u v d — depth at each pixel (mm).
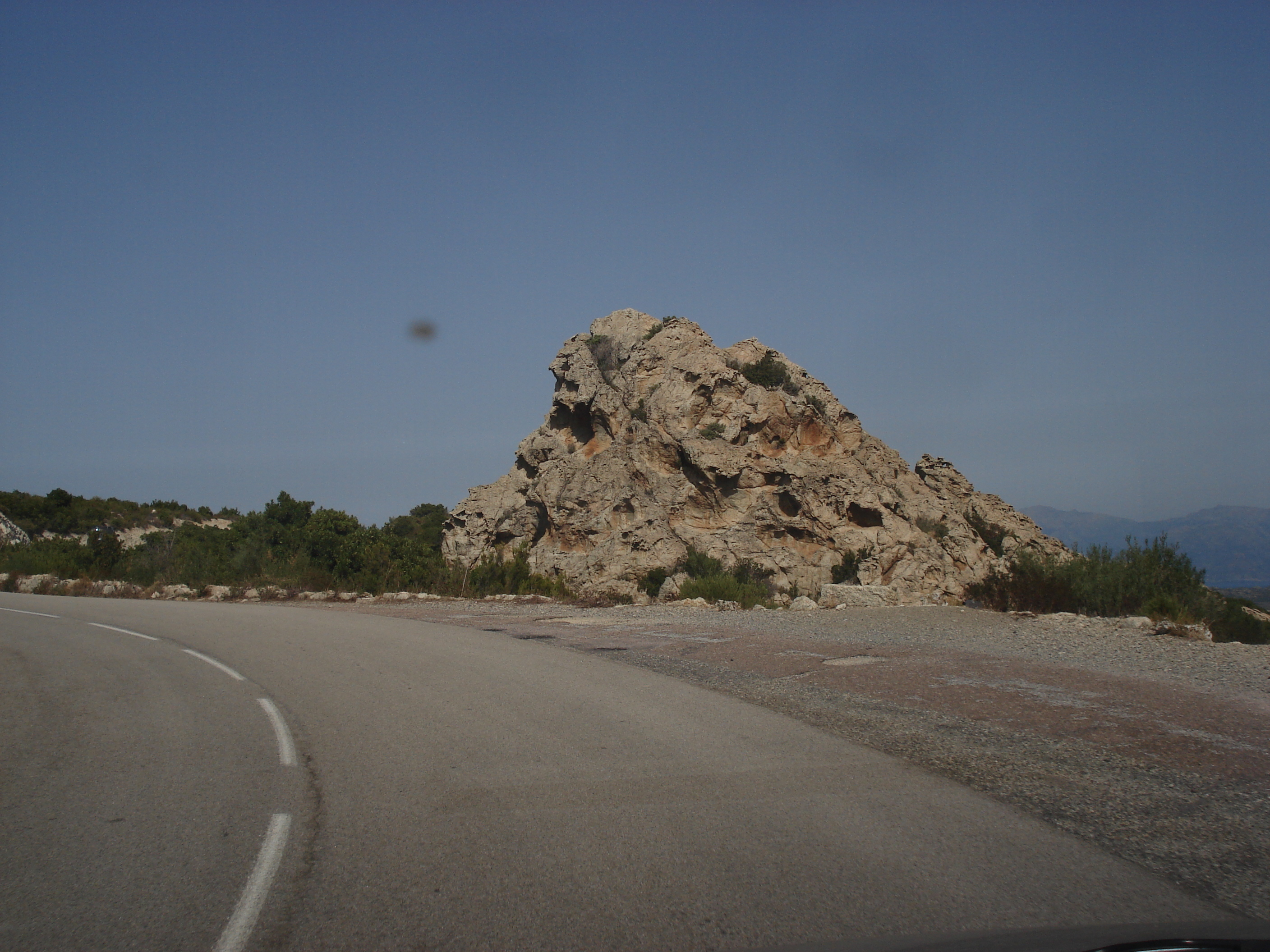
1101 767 7230
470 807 6125
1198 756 7574
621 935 4160
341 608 23562
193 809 6129
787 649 14391
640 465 41031
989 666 12469
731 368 44594
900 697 10195
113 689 10914
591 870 4973
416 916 4387
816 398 43969
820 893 4652
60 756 7617
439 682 11242
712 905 4496
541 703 9781
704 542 38719
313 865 5074
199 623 18812
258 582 29844
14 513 57375
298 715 9219
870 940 3904
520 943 4094
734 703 9797
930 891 4684
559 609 23094
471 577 30141
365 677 11672
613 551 38188
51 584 30984
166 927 4301
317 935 4195
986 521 44781
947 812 6039
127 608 22797
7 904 4566
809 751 7668
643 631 17250
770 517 39406
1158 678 11492
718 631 17297
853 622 19203
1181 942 3566
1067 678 11422
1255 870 5062
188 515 71562
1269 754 7637
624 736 8195
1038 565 23953
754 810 6055
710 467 39844
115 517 63625
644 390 44281
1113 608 21953
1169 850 5359
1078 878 4898
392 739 8117
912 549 37844
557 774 6945
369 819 5879
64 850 5340
